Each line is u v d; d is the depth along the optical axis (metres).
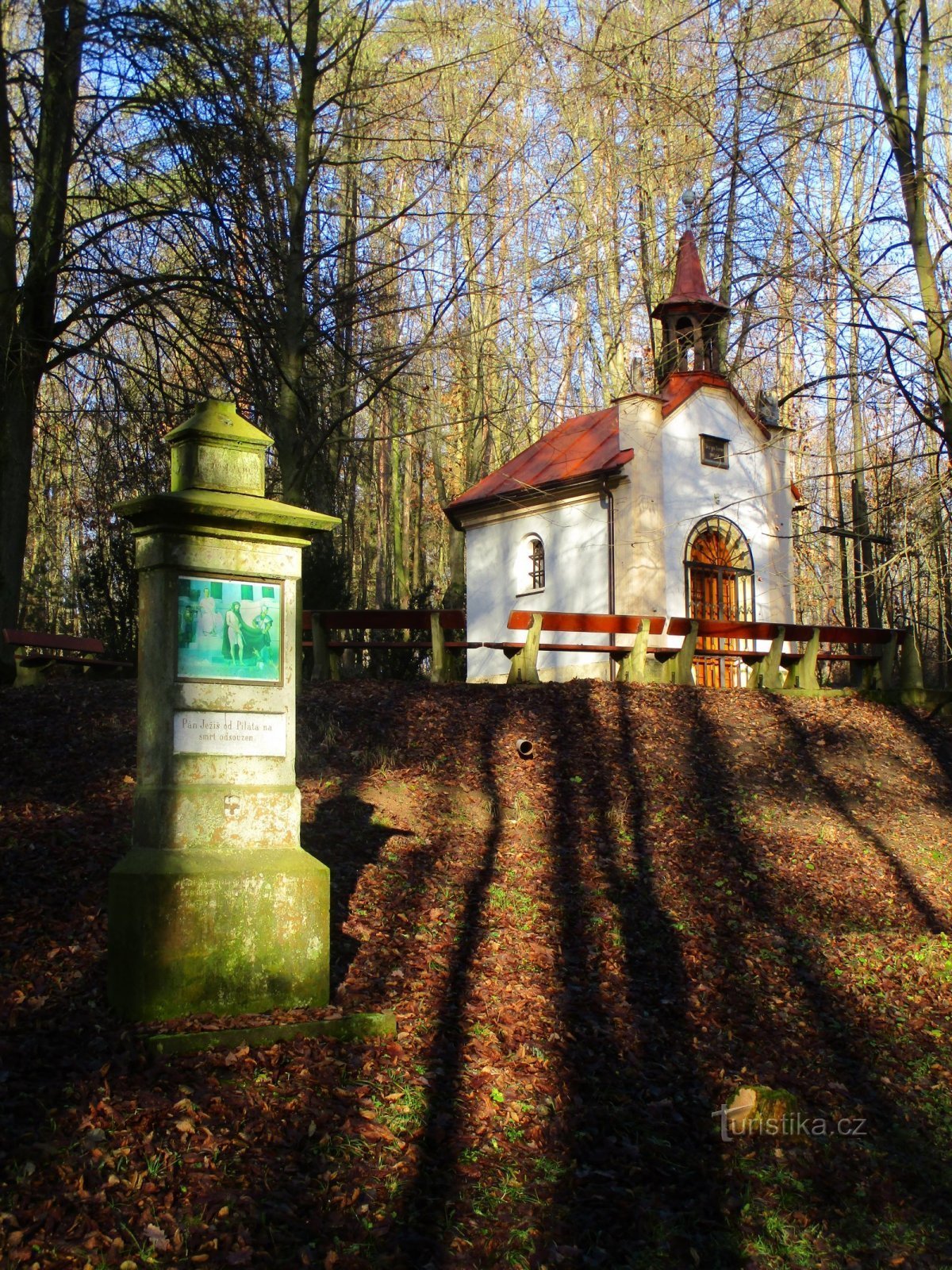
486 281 24.45
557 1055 6.41
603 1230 4.95
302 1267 4.18
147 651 6.03
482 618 24.41
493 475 25.44
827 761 14.13
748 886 10.03
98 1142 4.62
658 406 21.03
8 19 11.88
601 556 21.27
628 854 10.28
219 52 12.97
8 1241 3.95
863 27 13.96
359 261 16.97
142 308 13.52
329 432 15.87
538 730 13.20
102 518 18.02
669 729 14.03
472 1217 4.80
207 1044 5.51
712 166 18.23
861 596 24.97
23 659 12.90
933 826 12.63
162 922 5.73
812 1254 5.13
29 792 9.31
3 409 13.23
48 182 12.50
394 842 9.56
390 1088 5.59
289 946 6.10
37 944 6.56
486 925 8.23
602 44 19.61
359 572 41.53
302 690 13.81
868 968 8.70
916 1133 6.46
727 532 22.14
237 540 6.20
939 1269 5.17
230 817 6.06
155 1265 4.04
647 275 26.19
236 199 13.52
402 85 19.66
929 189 13.83
